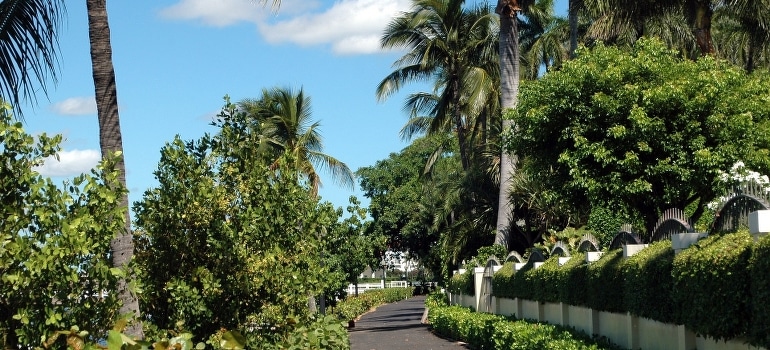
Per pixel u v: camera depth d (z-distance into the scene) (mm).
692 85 18969
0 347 6477
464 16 38750
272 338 11039
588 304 16984
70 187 6895
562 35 41281
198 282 10773
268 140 33281
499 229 31156
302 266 11656
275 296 11156
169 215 10828
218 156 11305
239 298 10930
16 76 9844
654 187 19453
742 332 9125
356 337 31750
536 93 20875
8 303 6535
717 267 9562
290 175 11531
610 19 25750
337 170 35406
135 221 10930
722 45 34094
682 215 14375
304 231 11898
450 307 32156
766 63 30359
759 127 19172
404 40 39375
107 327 7137
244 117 11523
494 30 38625
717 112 18891
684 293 10781
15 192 6543
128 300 9109
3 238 6219
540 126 20609
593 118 19656
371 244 38531
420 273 91812
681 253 11195
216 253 10547
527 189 31047
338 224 19328
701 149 18688
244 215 10766
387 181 74188
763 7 22984
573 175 19781
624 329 15031
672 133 18969
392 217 67062
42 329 6543
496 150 34562
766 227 8633
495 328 21188
